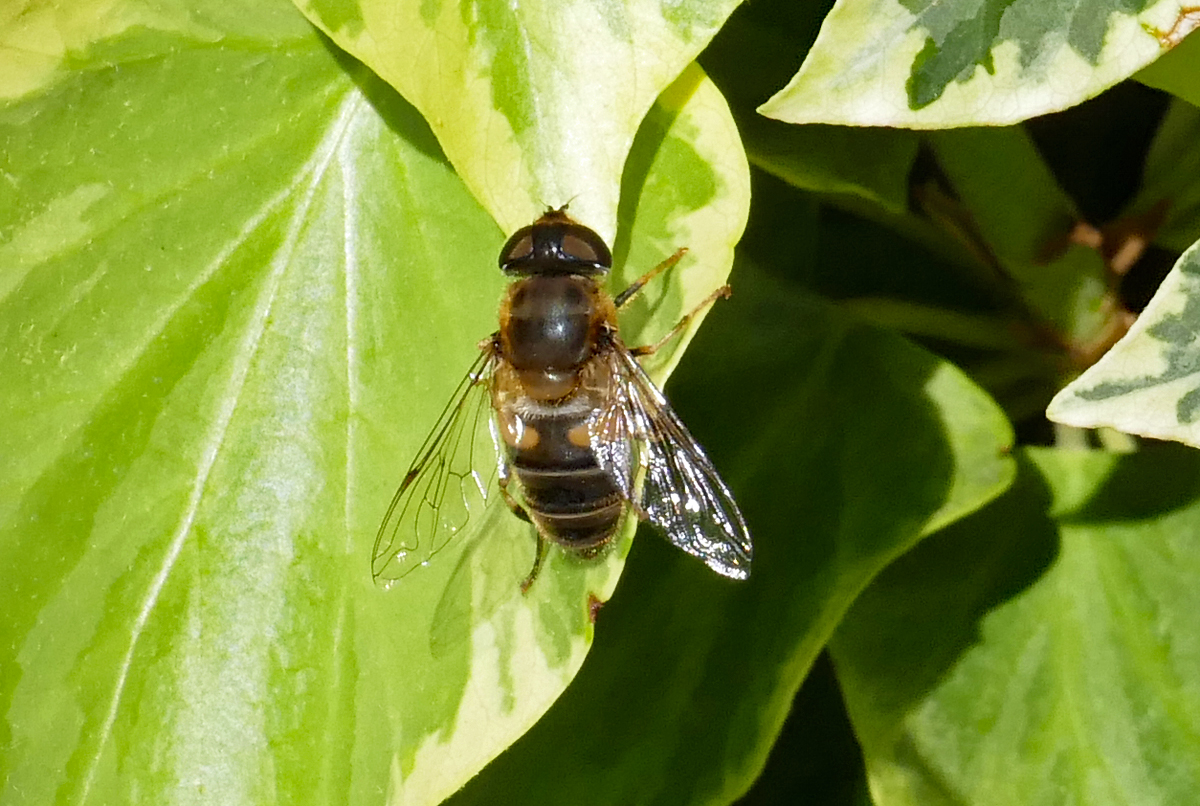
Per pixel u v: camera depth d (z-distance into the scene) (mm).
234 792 196
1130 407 191
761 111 189
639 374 199
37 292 197
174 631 197
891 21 189
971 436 200
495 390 200
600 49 189
